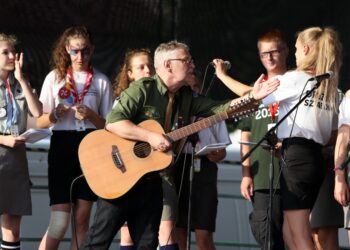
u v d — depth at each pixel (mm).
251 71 27391
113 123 17938
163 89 18016
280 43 20625
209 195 20734
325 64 18078
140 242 17906
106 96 21672
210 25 27469
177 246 19906
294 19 27672
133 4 26969
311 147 18016
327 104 18109
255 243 25562
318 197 20203
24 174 21078
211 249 21109
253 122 20453
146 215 17938
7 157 20781
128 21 26938
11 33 26188
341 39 27312
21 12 26234
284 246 20328
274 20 27594
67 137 21109
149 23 27141
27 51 26203
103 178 17953
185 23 27344
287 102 18172
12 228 21359
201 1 27422
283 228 18828
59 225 21016
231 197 25672
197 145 20453
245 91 19891
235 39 27516
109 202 17875
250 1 27594
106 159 18078
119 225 18062
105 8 26766
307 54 18484
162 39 27266
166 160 17828
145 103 18016
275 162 19875
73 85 21375
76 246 20781
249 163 20734
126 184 17750
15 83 21266
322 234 20578
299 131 17953
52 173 21188
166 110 18078
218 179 25672
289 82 18062
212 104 18281
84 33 21484
